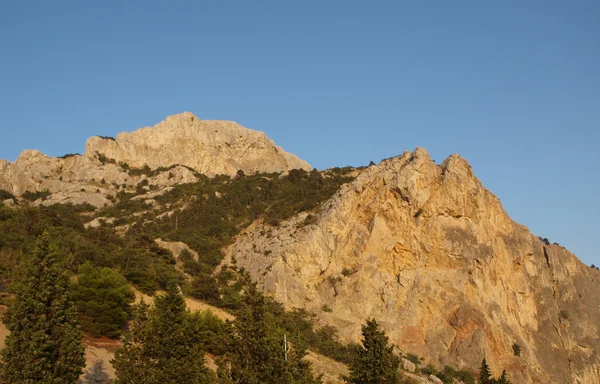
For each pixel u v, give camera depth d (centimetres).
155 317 4869
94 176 13688
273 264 9544
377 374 5916
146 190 13425
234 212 12212
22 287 4425
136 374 4559
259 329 5216
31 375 4075
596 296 11325
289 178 14038
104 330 6153
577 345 10288
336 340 8425
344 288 9275
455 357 8744
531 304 10469
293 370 5406
